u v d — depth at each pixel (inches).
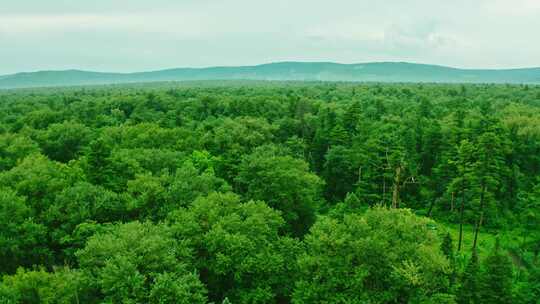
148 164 2477.9
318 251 1471.5
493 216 2775.6
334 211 2394.2
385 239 1428.4
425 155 3272.6
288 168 2235.5
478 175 2374.5
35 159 2381.9
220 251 1573.6
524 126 3801.7
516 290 1811.0
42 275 1359.5
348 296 1375.5
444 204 2945.4
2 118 4525.1
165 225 1624.0
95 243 1454.2
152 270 1391.5
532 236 2581.2
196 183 2047.2
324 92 7711.6
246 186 2373.3
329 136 3415.4
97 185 2075.5
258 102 4982.8
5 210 1744.6
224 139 3166.8
